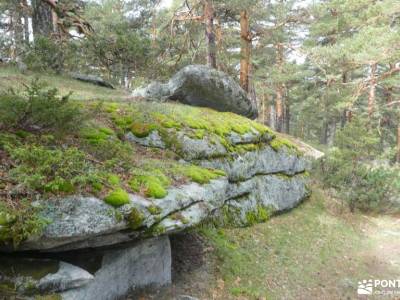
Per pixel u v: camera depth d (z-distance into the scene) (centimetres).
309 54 1923
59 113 499
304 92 2950
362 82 2033
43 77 1155
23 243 373
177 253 712
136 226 453
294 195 1190
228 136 999
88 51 1238
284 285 748
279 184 1140
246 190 985
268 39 2144
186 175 648
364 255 982
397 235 1143
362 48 1569
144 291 561
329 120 3250
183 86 1116
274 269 793
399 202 1358
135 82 1370
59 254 448
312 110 3155
